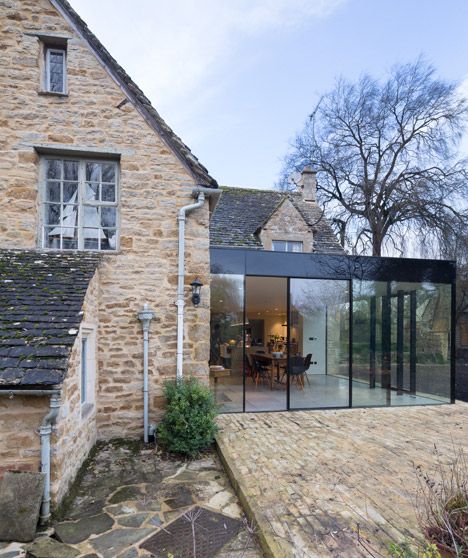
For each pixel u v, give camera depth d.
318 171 20.50
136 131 6.61
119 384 6.30
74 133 6.35
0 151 6.12
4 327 4.32
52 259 6.01
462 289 15.95
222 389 8.05
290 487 4.26
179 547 3.34
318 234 12.77
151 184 6.64
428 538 2.59
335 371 9.19
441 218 15.88
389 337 9.24
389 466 4.90
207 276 6.82
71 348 4.13
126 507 4.07
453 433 6.47
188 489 4.50
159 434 5.81
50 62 6.54
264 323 12.52
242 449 5.56
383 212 18.39
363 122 18.72
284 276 8.52
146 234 6.57
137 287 6.48
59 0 6.29
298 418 7.53
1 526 3.49
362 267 9.09
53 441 3.91
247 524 3.43
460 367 15.80
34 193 6.23
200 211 6.86
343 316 9.10
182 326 6.57
